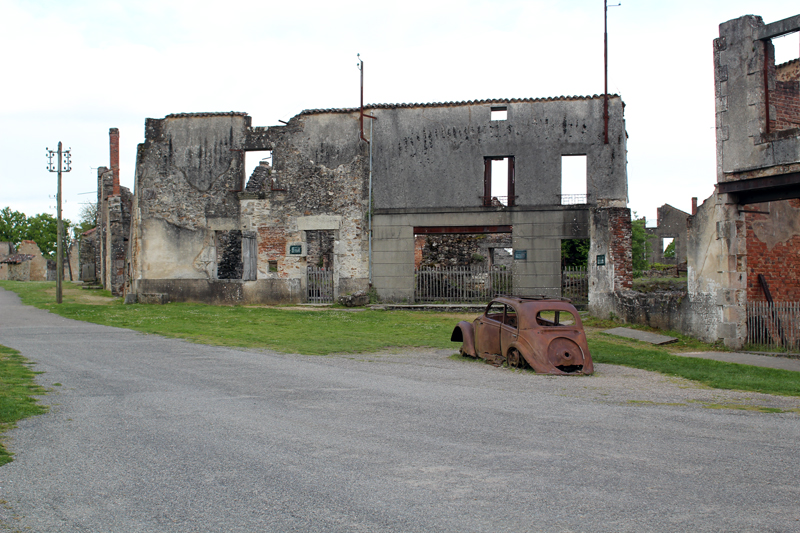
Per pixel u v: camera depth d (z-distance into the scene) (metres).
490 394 8.11
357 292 23.48
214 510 4.08
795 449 5.55
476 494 4.38
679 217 56.53
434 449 5.48
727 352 13.43
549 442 5.73
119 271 29.84
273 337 14.42
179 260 24.55
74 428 6.11
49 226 75.38
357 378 9.28
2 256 61.62
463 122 23.33
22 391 7.76
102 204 38.97
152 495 4.34
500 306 11.38
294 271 24.20
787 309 13.56
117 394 7.86
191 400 7.53
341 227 23.95
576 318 10.51
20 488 4.44
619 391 8.51
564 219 22.50
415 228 23.67
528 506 4.17
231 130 24.72
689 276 15.17
